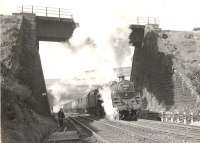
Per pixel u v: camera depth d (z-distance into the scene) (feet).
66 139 61.62
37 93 120.26
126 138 59.88
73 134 69.26
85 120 127.65
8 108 55.98
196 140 54.13
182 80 124.77
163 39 152.25
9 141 42.19
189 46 153.17
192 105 115.75
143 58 156.66
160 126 87.40
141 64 159.22
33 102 95.04
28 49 127.24
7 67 96.53
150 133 68.54
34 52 127.44
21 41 123.13
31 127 60.44
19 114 58.80
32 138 54.44
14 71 102.89
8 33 116.37
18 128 51.42
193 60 143.43
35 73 124.36
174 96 129.08
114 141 55.62
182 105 122.83
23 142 47.26
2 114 51.24
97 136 63.05
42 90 127.34
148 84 150.10
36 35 132.77
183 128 77.46
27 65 123.13
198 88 120.06
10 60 105.81
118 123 98.27
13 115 55.16
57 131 81.30
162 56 139.64
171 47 148.77
